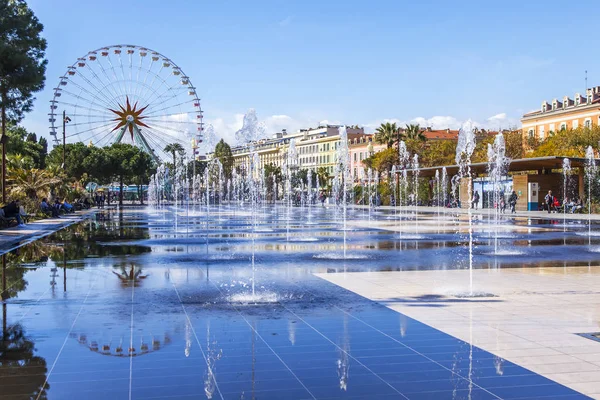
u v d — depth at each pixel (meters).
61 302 9.88
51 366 6.38
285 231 27.88
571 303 9.70
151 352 6.88
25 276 12.91
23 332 7.81
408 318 8.61
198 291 10.92
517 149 71.50
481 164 51.84
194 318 8.64
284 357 6.70
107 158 86.38
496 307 9.38
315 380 5.92
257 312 9.04
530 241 22.00
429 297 10.27
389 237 24.03
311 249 18.95
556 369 6.23
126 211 58.22
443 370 6.22
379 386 5.75
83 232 27.45
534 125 85.69
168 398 5.44
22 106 25.70
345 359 6.62
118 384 5.81
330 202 95.00
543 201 50.09
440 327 8.05
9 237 24.08
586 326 8.10
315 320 8.50
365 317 8.68
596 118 74.38
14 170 45.28
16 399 5.42
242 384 5.80
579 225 32.09
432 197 68.94
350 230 28.45
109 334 7.70
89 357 6.69
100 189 97.25
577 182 50.53
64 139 65.56
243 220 39.34
